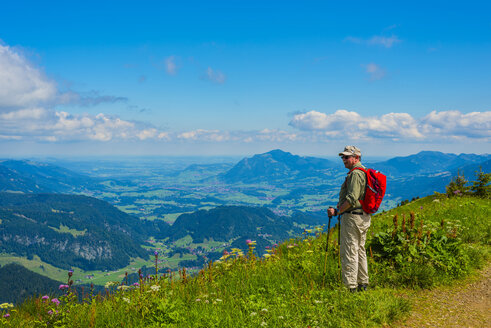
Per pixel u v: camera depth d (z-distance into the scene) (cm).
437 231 819
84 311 562
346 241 591
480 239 927
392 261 717
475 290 616
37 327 529
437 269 680
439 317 511
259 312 525
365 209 579
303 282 650
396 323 491
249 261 810
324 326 474
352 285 584
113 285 622
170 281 691
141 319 525
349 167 608
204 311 536
